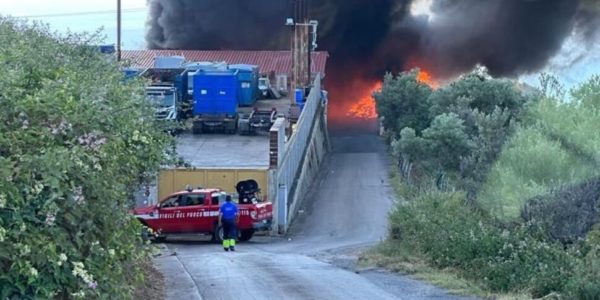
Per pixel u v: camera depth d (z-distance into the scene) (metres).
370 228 29.39
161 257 18.70
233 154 34.97
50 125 6.98
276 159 29.47
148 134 12.91
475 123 32.41
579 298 11.57
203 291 13.05
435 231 17.94
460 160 29.91
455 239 16.38
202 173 29.33
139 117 12.50
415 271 15.59
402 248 18.23
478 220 18.31
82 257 7.08
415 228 18.92
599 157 21.97
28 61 8.86
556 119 23.17
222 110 40.53
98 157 7.37
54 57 12.34
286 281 14.34
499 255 14.84
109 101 9.32
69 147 7.10
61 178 6.60
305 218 31.86
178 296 12.52
